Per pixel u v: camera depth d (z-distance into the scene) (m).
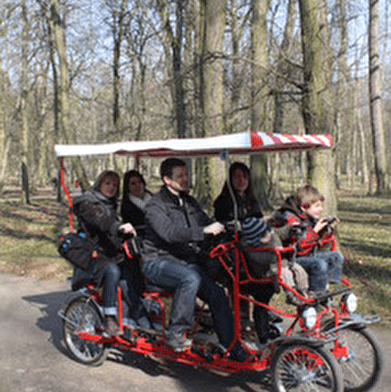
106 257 4.92
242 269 4.28
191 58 21.70
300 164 6.12
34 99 40.81
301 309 4.08
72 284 5.23
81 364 5.10
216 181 11.09
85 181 19.89
